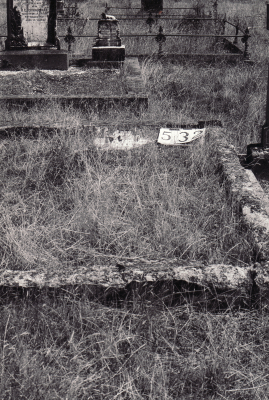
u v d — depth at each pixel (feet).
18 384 8.36
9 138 20.45
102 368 8.70
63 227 13.16
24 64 33.63
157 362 8.93
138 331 9.54
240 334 9.55
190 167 17.10
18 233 12.59
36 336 9.42
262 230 12.07
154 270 10.57
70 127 20.45
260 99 28.02
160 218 13.39
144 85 29.91
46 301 10.14
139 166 17.37
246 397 8.39
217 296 10.30
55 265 11.44
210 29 51.98
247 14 69.46
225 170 16.02
